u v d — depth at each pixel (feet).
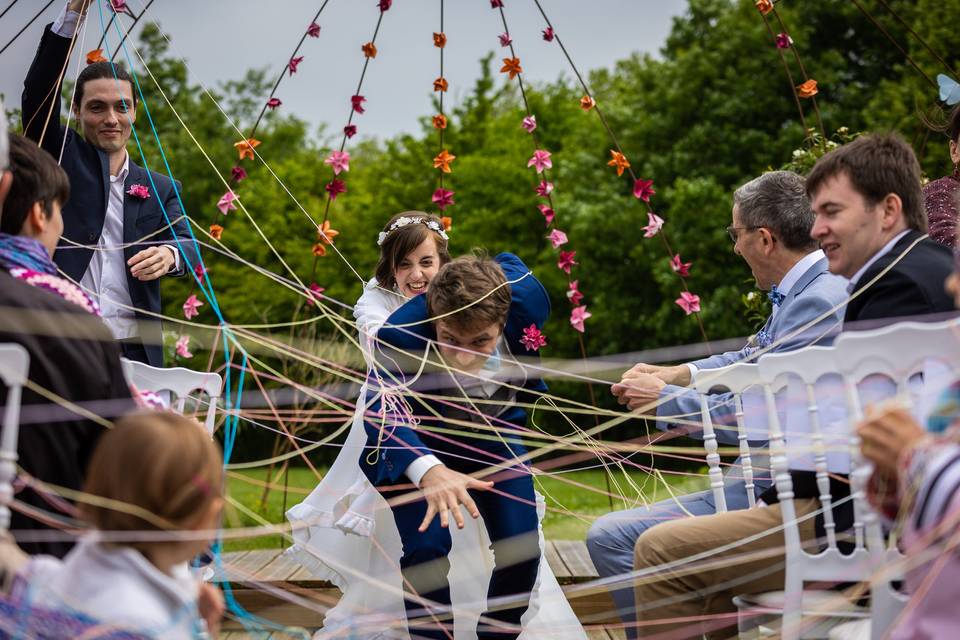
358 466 10.52
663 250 52.47
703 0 59.57
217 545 8.63
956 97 10.16
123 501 5.20
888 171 7.73
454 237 57.72
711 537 7.96
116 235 11.96
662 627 8.07
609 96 74.08
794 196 9.62
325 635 10.05
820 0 54.65
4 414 5.93
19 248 6.57
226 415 9.03
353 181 64.75
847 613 7.09
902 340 6.70
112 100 11.91
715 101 54.60
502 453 9.36
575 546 15.06
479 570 9.66
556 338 55.06
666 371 10.30
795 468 7.60
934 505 5.36
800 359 7.28
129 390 6.64
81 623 5.05
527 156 60.08
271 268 52.31
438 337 9.02
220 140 66.64
